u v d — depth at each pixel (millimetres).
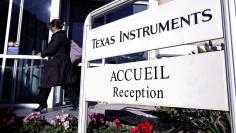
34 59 5137
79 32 6168
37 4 5375
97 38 1940
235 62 1087
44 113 3828
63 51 3824
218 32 1173
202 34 1240
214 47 2572
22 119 2836
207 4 1238
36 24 5305
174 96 1337
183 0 1358
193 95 1244
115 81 1729
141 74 1557
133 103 1574
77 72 4148
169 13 1428
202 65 1225
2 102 4895
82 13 6266
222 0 1163
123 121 2988
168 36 1412
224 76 1127
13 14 5238
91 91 1917
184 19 1341
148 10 1566
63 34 3846
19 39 5160
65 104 5445
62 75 3719
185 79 1293
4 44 5098
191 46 3473
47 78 3736
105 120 2781
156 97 1437
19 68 5094
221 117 1986
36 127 2658
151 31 1523
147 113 3562
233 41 1104
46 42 5211
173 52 3527
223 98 1120
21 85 5055
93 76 1924
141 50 1568
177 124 2570
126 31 1699
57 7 5281
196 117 2404
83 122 1920
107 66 1815
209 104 1172
